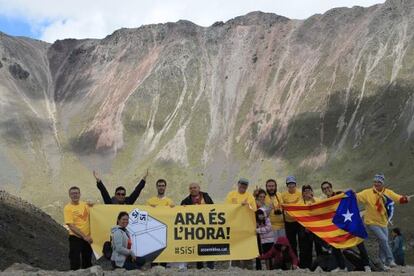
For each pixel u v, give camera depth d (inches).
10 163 6884.8
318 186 5585.6
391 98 6299.2
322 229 702.5
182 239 719.7
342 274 601.6
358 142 6043.3
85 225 703.7
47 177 6776.6
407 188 4458.7
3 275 597.6
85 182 6732.3
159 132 7716.5
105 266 859.4
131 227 714.8
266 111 7436.0
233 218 725.3
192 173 6756.9
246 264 803.4
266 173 6333.7
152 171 6870.1
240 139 7199.8
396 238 918.4
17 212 1540.4
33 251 1267.2
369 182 5187.0
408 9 7706.7
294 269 659.4
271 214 727.1
